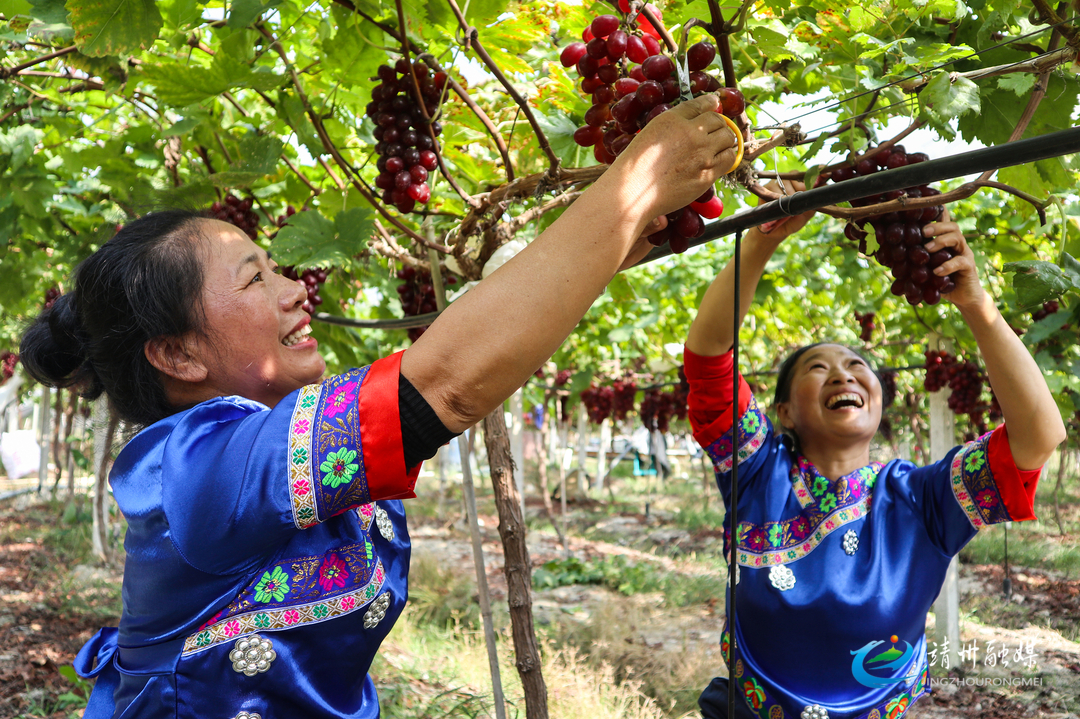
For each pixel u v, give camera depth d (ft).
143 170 11.07
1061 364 11.80
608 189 2.93
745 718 6.33
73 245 13.71
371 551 3.67
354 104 9.28
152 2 6.11
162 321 3.59
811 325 27.22
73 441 36.96
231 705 3.26
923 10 5.80
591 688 15.40
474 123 8.57
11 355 27.55
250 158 7.90
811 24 6.31
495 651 7.95
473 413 2.93
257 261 3.88
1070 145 3.06
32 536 33.71
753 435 6.88
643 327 27.58
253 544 3.09
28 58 10.79
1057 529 31.40
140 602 3.35
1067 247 7.77
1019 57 5.96
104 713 3.79
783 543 6.42
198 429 3.36
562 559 30.86
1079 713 13.98
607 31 3.80
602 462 53.88
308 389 3.10
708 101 3.06
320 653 3.42
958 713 14.37
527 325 2.84
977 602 21.76
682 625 20.57
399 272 10.05
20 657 16.84
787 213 4.05
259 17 7.47
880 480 6.57
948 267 4.73
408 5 6.79
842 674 6.09
